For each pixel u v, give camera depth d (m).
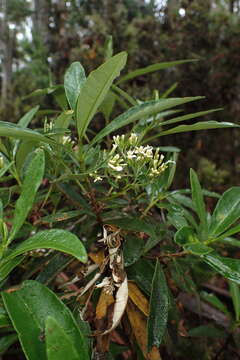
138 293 0.29
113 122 0.26
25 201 0.22
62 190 0.31
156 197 0.33
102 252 0.30
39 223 0.32
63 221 0.33
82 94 0.23
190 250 0.24
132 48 0.79
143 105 0.26
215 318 0.50
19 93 1.00
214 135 0.85
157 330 0.25
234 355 0.43
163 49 0.83
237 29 0.82
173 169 0.32
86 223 0.32
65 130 0.26
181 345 0.37
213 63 0.82
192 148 0.83
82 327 0.25
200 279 0.43
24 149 0.30
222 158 0.86
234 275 0.23
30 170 0.23
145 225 0.28
